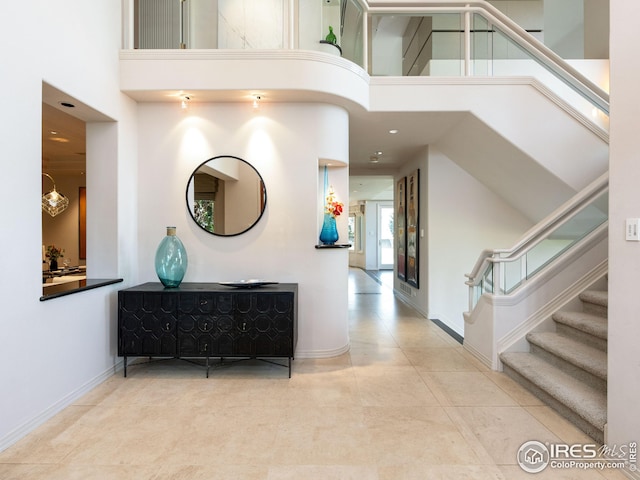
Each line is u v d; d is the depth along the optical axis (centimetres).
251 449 215
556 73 413
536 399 281
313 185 370
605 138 399
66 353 270
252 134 368
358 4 399
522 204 541
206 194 368
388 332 482
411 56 416
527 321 340
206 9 378
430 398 283
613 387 200
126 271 349
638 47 183
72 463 201
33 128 237
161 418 251
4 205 216
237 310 320
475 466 200
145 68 337
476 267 384
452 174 568
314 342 374
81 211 671
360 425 243
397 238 785
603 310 310
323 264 374
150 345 320
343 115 390
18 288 225
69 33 270
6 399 217
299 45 388
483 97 401
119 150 336
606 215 348
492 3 699
